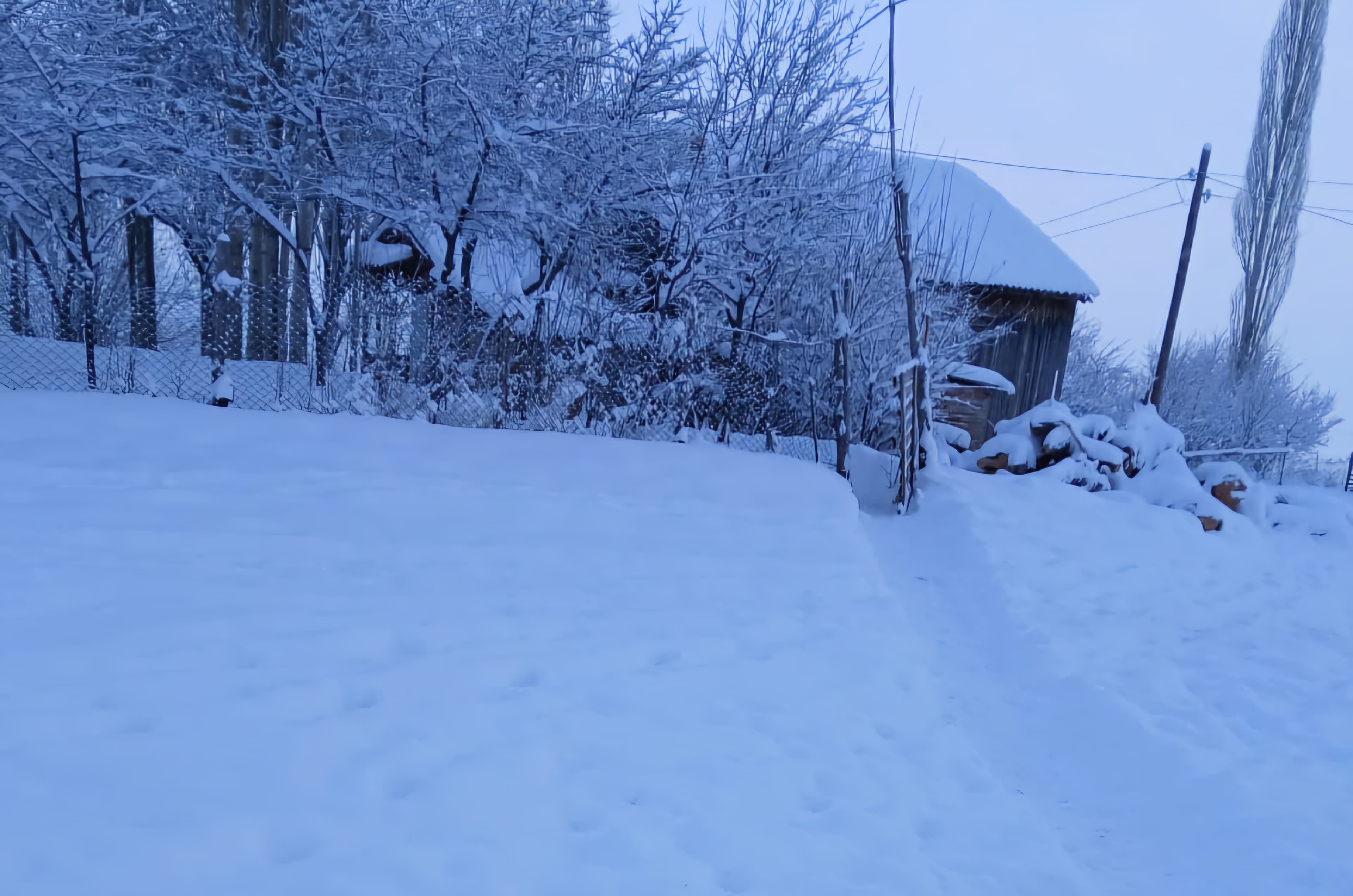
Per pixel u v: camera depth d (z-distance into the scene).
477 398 8.75
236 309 9.66
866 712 4.77
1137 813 4.20
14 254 11.45
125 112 9.38
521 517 6.65
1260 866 3.71
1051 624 6.98
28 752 3.03
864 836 3.57
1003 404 19.02
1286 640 7.32
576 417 9.41
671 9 9.74
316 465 6.71
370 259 11.27
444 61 9.38
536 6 9.47
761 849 3.34
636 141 10.23
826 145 11.79
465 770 3.44
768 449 10.41
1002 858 3.62
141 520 5.30
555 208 10.16
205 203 10.83
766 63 11.27
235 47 10.37
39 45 8.91
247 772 3.16
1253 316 25.98
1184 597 8.31
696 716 4.32
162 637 4.06
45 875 2.48
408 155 10.15
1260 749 5.02
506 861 2.97
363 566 5.38
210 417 6.99
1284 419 23.30
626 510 7.26
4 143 9.15
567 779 3.55
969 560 8.09
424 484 6.79
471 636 4.72
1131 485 11.46
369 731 3.61
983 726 5.09
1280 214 25.50
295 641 4.27
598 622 5.25
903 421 9.45
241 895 2.56
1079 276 18.98
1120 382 24.91
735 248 11.02
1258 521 11.73
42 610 4.09
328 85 9.99
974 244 18.17
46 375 7.98
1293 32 25.56
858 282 11.08
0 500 5.14
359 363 8.62
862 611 6.29
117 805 2.84
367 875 2.76
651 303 11.00
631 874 3.03
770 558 6.99
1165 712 5.46
